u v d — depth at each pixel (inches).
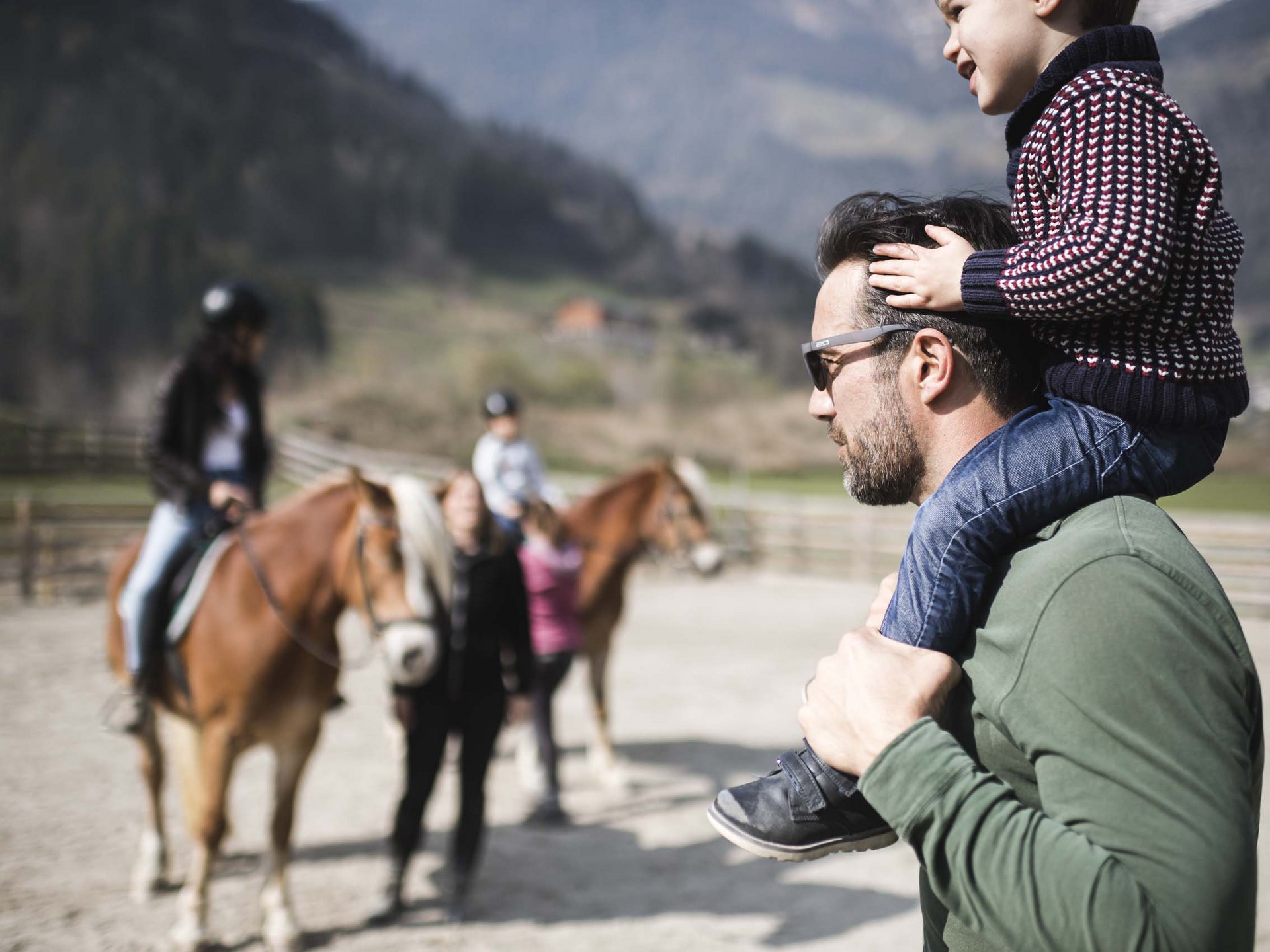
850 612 489.7
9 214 2156.7
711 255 5251.0
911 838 33.1
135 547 171.3
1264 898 168.6
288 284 2281.0
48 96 3430.1
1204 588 33.4
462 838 163.2
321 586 144.9
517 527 217.6
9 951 144.3
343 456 785.6
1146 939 28.2
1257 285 2326.5
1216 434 38.5
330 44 6402.6
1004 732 34.8
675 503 238.5
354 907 166.9
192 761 145.6
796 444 1923.0
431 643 145.2
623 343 3097.9
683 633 431.5
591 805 225.6
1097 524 35.4
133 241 2128.4
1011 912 30.3
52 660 340.5
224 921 159.3
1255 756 34.3
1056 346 38.6
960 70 46.8
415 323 3031.5
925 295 39.3
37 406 1812.3
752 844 38.3
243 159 3789.4
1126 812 29.9
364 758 251.6
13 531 523.2
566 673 218.4
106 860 182.7
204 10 5295.3
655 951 152.6
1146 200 35.3
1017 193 41.0
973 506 37.1
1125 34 39.7
